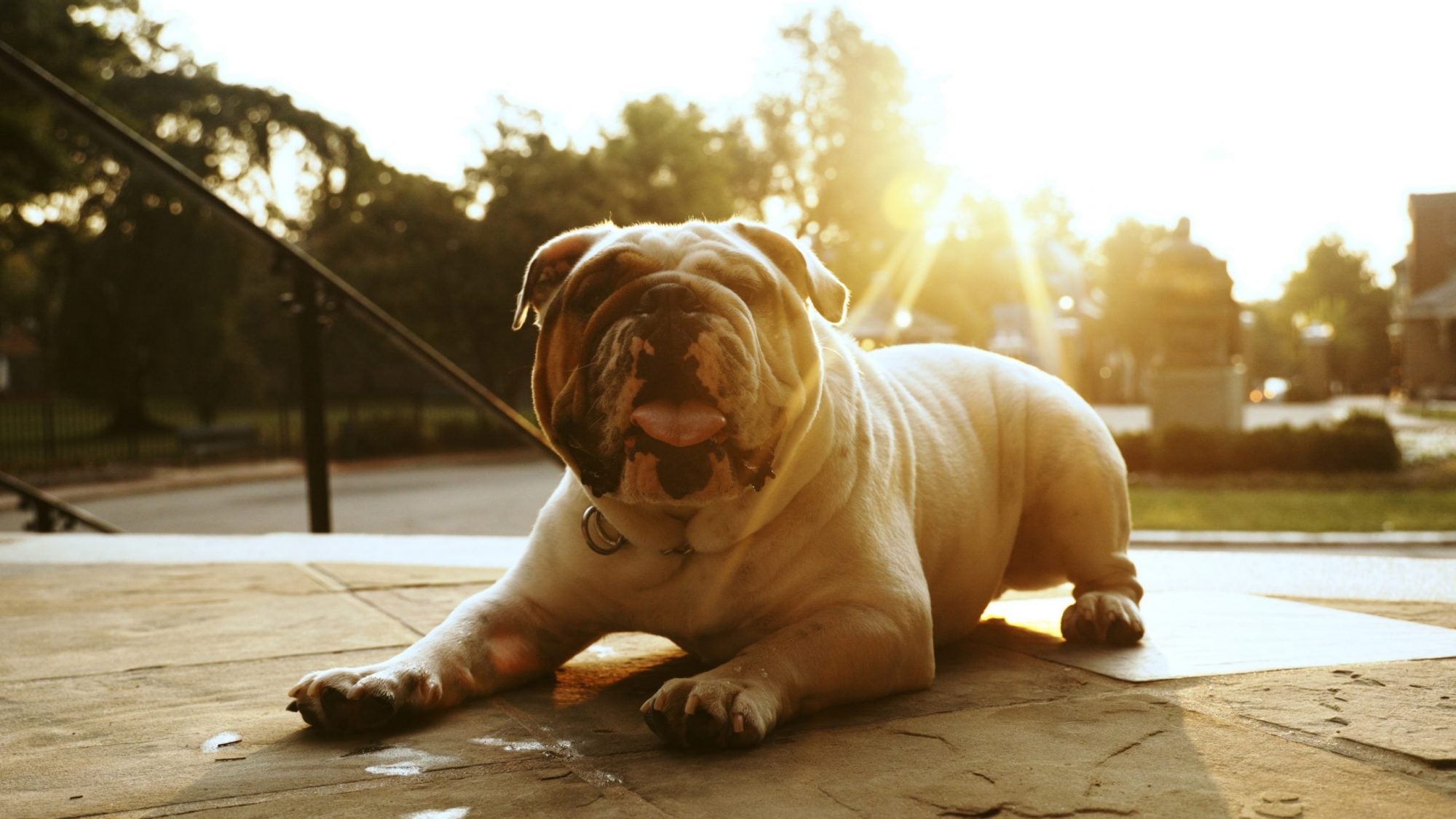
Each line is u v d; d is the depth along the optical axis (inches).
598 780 72.3
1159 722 83.7
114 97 1021.2
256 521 527.5
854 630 87.4
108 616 135.0
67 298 1051.9
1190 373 730.8
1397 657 105.6
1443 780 69.4
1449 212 1782.7
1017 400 122.3
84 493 623.2
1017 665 105.2
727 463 79.4
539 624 99.1
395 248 1018.7
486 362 1042.7
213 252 1042.7
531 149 1065.5
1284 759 74.1
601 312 81.1
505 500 594.9
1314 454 625.3
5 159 791.1
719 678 80.4
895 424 105.7
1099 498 117.8
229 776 74.5
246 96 1051.3
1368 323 2642.7
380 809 67.3
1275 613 131.3
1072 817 63.4
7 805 69.4
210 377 1075.3
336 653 115.0
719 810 65.5
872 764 74.2
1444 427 1009.5
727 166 1232.2
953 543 110.8
